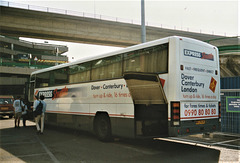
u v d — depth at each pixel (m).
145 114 7.96
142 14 15.54
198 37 52.03
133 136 7.88
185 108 7.11
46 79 14.15
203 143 8.66
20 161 6.28
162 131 7.36
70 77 11.76
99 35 43.22
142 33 15.46
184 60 7.25
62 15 40.19
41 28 39.09
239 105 10.19
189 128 7.16
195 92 7.45
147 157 6.63
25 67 55.22
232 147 7.98
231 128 10.41
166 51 7.29
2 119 21.41
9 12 37.06
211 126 7.92
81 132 12.19
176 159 6.40
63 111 12.04
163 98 7.29
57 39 43.44
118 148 7.95
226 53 15.48
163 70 7.28
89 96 10.18
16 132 12.18
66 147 8.12
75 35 41.88
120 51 8.87
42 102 11.57
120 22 44.56
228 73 15.59
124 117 8.30
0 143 8.91
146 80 7.09
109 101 9.04
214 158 6.52
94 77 10.02
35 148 7.94
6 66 53.16
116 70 8.91
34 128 14.04
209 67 8.07
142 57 7.98
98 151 7.45
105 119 9.23
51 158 6.57
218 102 8.31
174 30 49.22
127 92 8.27
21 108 14.07
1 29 38.00
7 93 53.97
